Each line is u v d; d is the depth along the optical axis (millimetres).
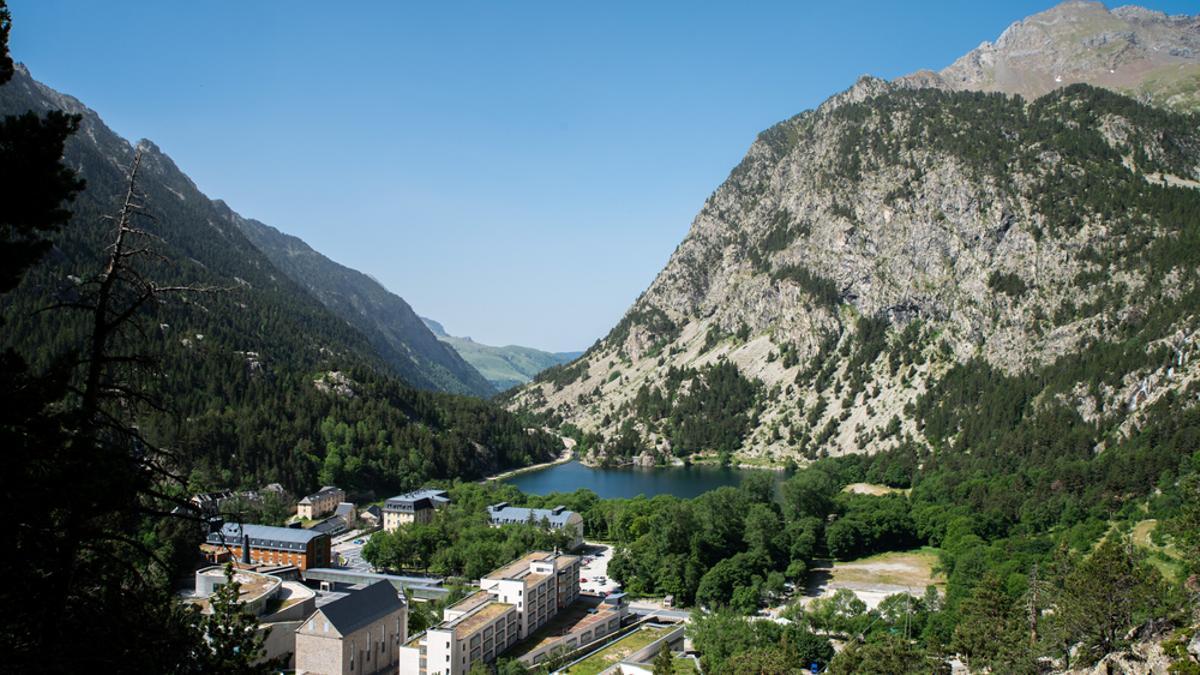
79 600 43781
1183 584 123688
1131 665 89375
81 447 42562
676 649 192375
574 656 183000
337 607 166875
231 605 57031
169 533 179875
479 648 173500
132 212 50406
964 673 141375
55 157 46750
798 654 168625
